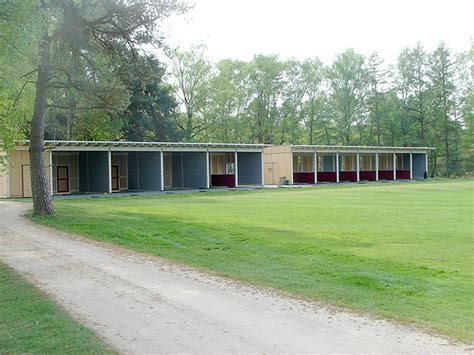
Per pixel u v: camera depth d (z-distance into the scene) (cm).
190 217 1819
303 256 1077
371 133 7100
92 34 1916
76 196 3131
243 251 1155
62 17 1761
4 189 3095
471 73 6297
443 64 6625
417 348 540
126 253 1155
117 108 2202
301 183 4797
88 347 547
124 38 1947
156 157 3744
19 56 1084
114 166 3981
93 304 728
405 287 805
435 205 2294
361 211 2014
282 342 561
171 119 5294
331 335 584
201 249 1197
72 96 2248
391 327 612
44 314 674
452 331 595
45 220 1770
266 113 7094
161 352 534
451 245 1191
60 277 910
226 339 573
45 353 532
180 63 5953
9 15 992
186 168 4166
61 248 1229
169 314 675
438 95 6650
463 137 6681
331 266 971
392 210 2052
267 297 759
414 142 6769
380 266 962
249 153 4475
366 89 6925
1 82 1241
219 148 4072
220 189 3872
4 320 651
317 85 7194
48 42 1816
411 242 1233
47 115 4291
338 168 5022
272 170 4897
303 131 7438
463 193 3228
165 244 1273
